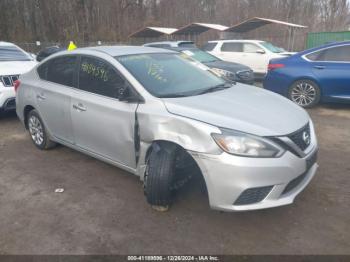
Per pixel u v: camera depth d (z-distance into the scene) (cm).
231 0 3469
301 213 318
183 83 368
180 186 327
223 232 293
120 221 312
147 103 321
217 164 273
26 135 580
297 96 735
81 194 364
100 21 3142
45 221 316
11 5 2809
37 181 399
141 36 2603
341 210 321
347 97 679
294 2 3291
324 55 699
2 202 353
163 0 3422
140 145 326
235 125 279
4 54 759
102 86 370
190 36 2756
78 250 275
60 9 2991
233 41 1284
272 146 271
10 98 631
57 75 437
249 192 272
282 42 2497
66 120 415
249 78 912
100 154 385
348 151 470
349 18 3234
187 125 288
